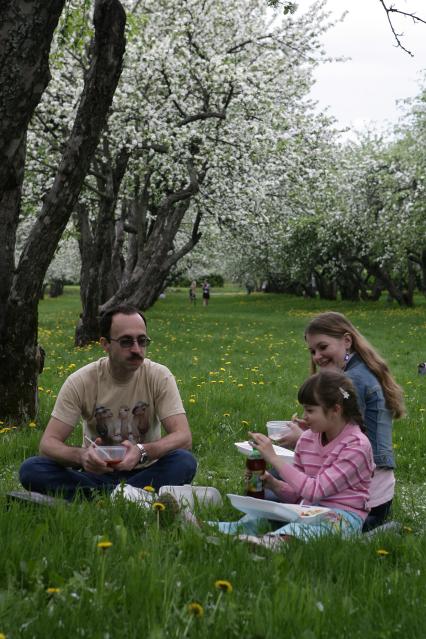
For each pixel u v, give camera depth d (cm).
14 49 436
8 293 901
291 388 1254
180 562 369
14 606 299
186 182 2473
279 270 5169
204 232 3058
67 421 539
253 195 2442
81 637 279
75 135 877
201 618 295
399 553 426
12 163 464
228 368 1541
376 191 3675
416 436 869
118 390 547
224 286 10738
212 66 2027
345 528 443
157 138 2016
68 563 358
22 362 905
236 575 354
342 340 530
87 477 536
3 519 410
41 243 899
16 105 445
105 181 1967
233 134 2169
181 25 2102
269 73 2248
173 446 538
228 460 771
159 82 2042
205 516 478
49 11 438
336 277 4931
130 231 2402
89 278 2053
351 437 473
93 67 855
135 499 478
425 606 328
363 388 508
